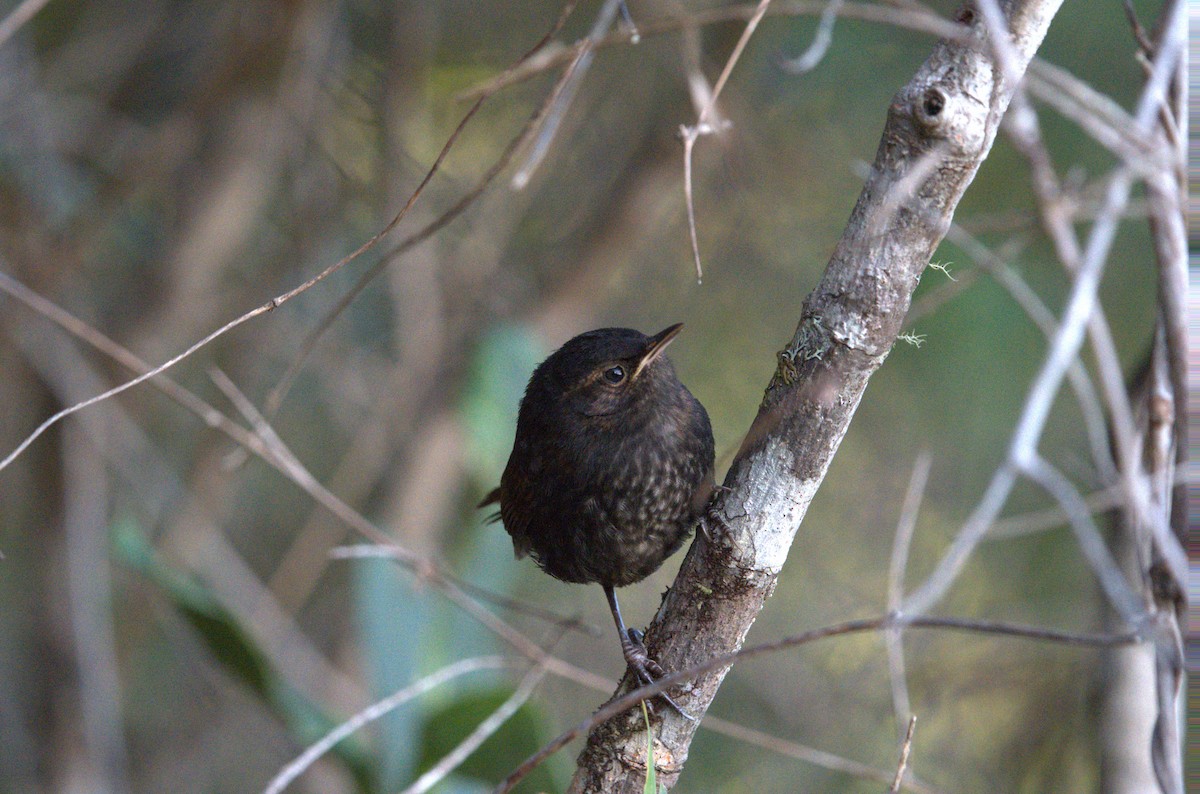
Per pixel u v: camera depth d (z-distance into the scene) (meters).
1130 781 7.13
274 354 12.95
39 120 11.77
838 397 5.15
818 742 12.66
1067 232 6.67
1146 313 11.05
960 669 12.41
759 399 12.55
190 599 8.66
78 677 12.16
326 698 12.12
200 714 13.91
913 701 12.47
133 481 12.51
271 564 14.45
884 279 4.97
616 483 6.71
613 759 5.63
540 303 13.15
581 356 6.79
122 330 12.62
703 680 5.52
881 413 12.60
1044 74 6.12
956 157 4.75
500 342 10.74
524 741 8.12
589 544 6.91
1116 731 7.23
